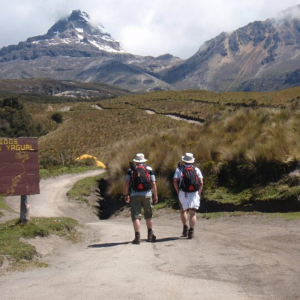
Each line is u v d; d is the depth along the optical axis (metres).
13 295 5.53
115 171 20.22
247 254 7.39
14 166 9.59
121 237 10.52
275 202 11.79
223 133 18.69
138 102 102.19
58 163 38.00
